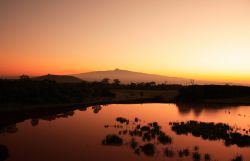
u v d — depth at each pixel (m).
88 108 65.44
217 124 40.97
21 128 35.50
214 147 26.58
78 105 69.44
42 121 42.25
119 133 32.09
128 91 143.12
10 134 31.33
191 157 22.64
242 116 55.06
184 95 97.31
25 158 21.41
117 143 26.73
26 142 27.14
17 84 80.88
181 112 60.72
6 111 50.12
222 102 91.06
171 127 38.28
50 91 74.50
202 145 27.28
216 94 103.50
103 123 40.50
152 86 189.38
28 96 65.81
